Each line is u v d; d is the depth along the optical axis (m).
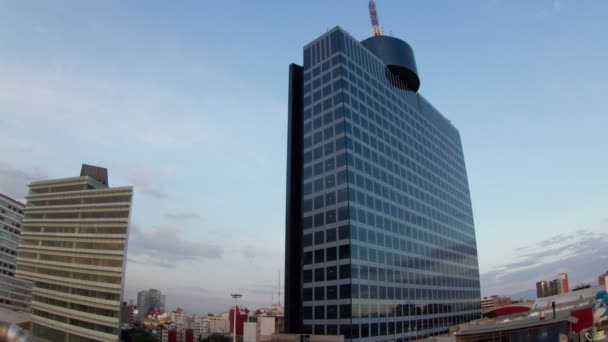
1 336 54.53
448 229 152.75
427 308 123.94
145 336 184.12
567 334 66.62
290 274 108.62
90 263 127.31
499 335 63.00
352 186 101.31
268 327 141.88
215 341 195.38
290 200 113.88
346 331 91.50
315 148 111.00
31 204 152.75
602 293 76.69
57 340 129.38
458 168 177.50
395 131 128.50
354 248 96.81
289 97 123.00
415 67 140.62
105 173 160.38
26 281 164.25
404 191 125.75
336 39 113.31
